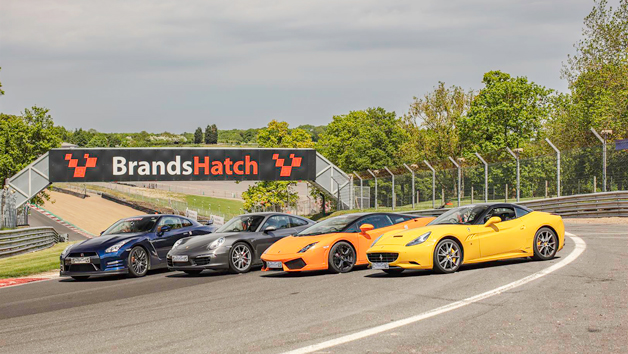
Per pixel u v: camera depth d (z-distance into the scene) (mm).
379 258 10602
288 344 5699
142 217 15578
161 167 43531
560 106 52562
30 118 62750
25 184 42656
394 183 38594
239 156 44344
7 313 9297
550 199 27031
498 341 5395
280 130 69625
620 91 42469
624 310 6445
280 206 67938
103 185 109875
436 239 10297
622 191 23625
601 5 45250
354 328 6270
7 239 23391
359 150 65562
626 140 23688
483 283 8844
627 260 10594
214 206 90875
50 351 6102
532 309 6719
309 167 45219
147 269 14523
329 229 12336
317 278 11188
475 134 53562
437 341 5488
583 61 45938
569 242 14305
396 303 7660
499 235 10781
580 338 5379
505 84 52531
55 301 10516
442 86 60969
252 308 8117
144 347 5988
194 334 6508
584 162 25828
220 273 14031
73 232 52375
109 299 10328
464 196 31938
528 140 52656
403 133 67125
